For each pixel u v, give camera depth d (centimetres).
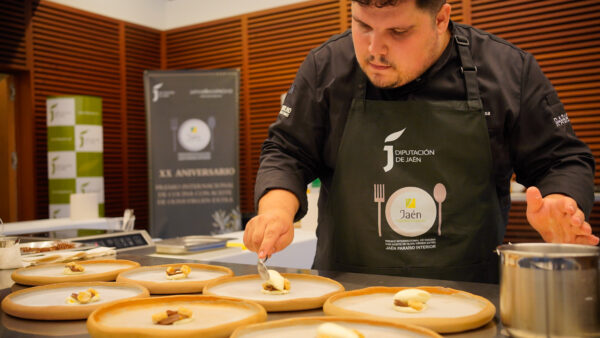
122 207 625
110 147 612
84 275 100
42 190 550
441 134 127
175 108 526
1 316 79
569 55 462
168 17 682
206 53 650
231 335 61
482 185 127
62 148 493
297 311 80
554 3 467
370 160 129
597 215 463
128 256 132
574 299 57
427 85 130
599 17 449
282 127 140
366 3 97
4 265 118
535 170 128
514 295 60
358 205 129
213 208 530
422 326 66
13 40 520
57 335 69
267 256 98
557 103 127
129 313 74
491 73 128
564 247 64
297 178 131
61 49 564
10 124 539
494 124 128
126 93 632
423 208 126
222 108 529
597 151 462
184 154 527
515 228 498
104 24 607
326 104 138
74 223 373
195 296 79
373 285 93
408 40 103
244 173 630
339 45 139
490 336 64
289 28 597
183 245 183
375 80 111
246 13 623
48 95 553
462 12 507
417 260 125
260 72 618
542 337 57
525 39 480
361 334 59
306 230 291
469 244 126
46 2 548
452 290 82
